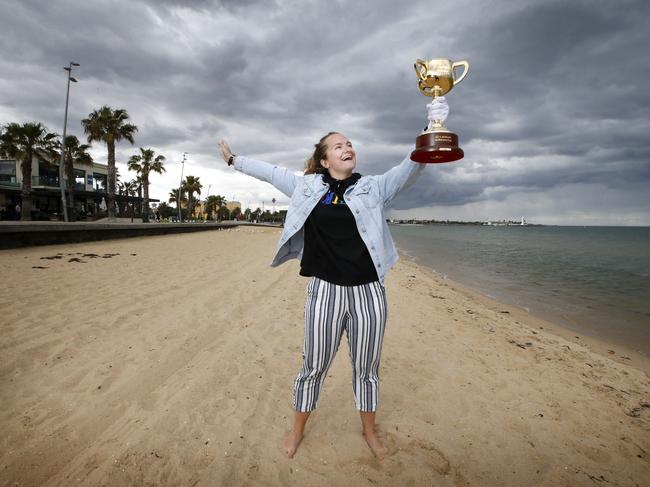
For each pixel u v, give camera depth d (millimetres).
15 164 36062
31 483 1822
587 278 12008
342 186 1970
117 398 2666
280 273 8953
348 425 2484
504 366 3873
